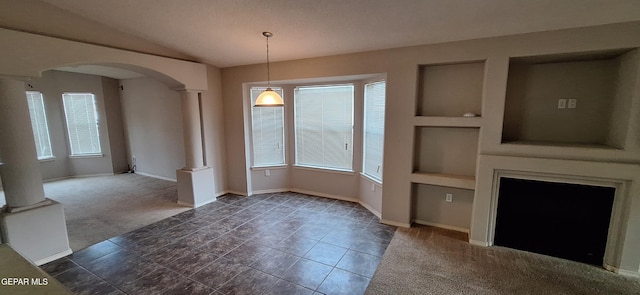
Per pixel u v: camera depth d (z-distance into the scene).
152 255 3.11
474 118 3.16
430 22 2.86
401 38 3.27
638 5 2.27
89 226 3.87
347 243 3.38
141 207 4.61
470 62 3.29
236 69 4.86
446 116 3.54
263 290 2.51
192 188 4.55
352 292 2.48
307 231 3.71
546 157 2.87
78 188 5.76
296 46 3.77
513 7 2.46
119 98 7.02
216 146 5.04
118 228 3.81
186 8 2.87
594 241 2.84
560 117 3.16
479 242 3.28
